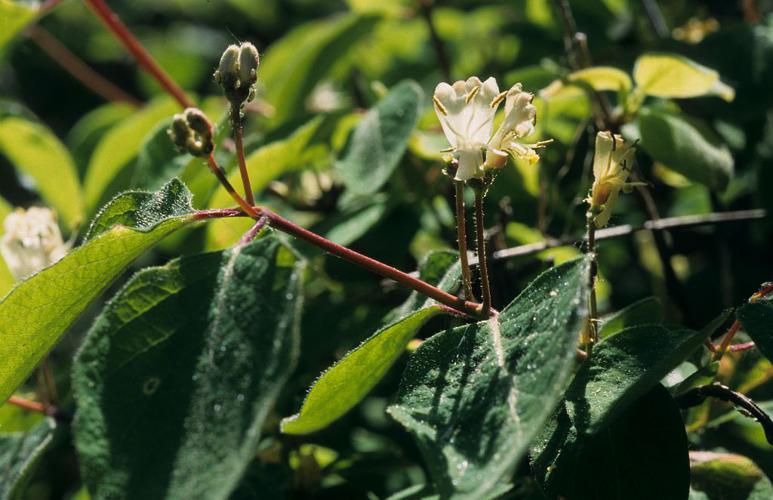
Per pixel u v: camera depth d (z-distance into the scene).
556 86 0.29
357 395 0.23
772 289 0.23
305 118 0.31
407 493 0.25
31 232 0.28
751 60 0.31
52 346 0.22
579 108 0.32
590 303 0.23
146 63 0.33
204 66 0.52
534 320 0.22
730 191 0.33
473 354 0.22
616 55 0.34
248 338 0.21
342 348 0.29
